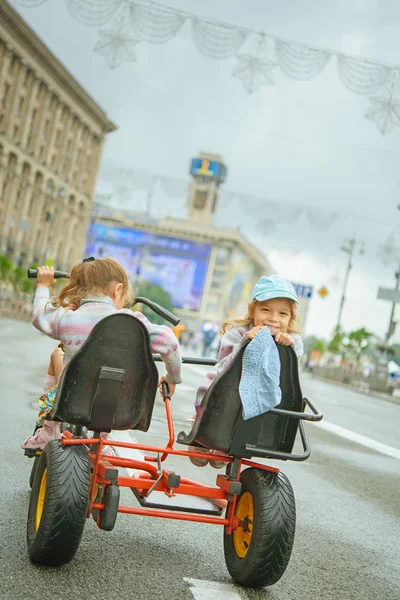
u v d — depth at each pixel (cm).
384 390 4356
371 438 1116
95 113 8950
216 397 343
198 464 399
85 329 359
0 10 6394
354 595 367
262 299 358
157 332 364
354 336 6316
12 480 481
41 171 8000
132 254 14638
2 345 1770
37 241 8256
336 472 736
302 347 369
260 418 344
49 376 452
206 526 457
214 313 15262
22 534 375
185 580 347
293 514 343
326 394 2384
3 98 7138
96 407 337
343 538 483
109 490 329
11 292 6712
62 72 7856
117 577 336
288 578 378
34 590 303
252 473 357
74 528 325
